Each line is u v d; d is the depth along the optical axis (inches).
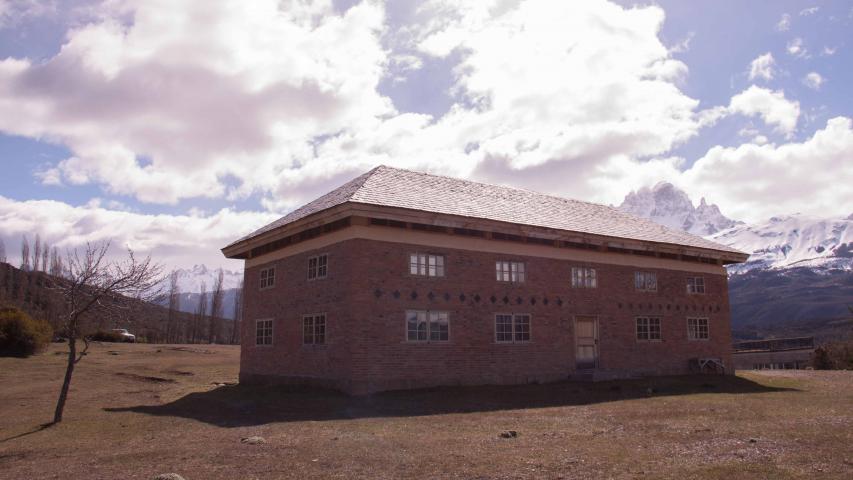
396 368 879.7
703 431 543.8
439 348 925.8
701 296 1321.4
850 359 1766.7
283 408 756.0
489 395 852.6
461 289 962.7
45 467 456.1
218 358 1674.5
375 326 868.0
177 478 386.9
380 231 893.8
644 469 392.8
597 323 1133.7
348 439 531.8
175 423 665.6
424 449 479.5
